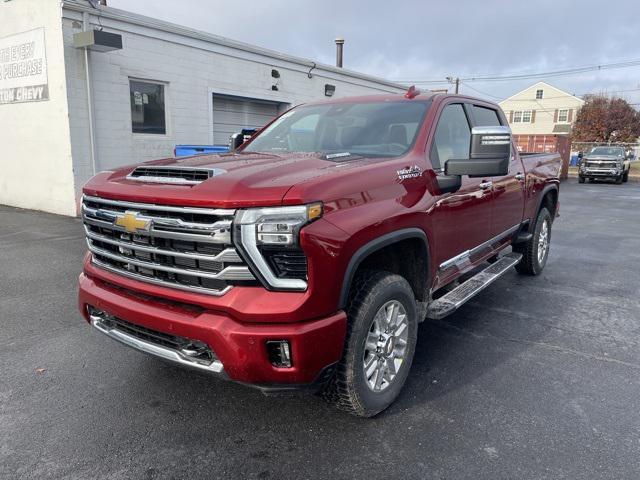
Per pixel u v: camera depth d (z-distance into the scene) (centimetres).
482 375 367
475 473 258
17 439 282
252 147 422
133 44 1039
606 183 2475
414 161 336
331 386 285
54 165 1005
